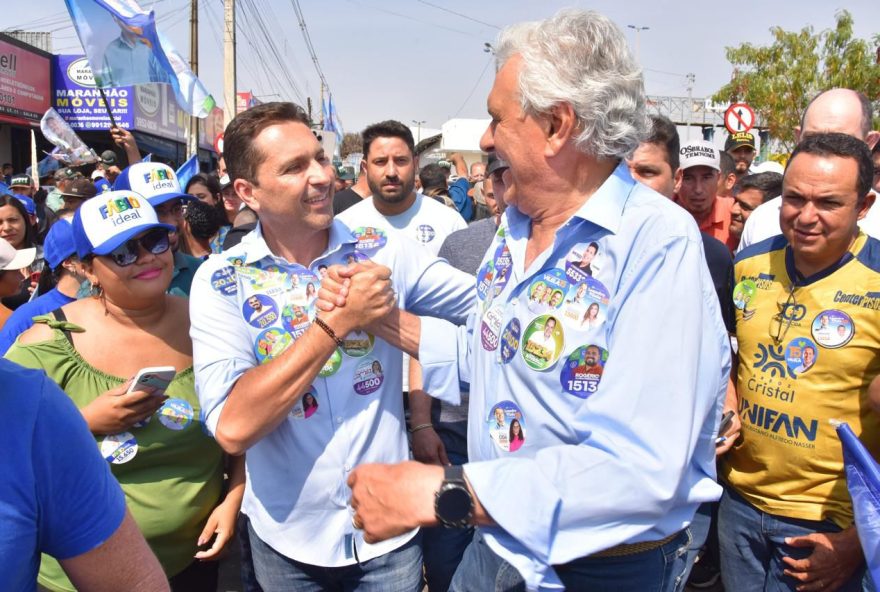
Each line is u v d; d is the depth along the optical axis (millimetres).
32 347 2207
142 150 18125
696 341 1266
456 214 3977
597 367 1329
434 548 2662
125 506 1287
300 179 1846
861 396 2133
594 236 1372
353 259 2055
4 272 3037
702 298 1301
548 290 1408
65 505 1152
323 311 1700
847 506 2168
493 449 1505
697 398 1280
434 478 1272
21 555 1083
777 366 2264
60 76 15773
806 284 2238
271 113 1865
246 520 2395
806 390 2193
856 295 2137
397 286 2117
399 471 1301
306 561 2018
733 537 2463
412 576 2062
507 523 1217
